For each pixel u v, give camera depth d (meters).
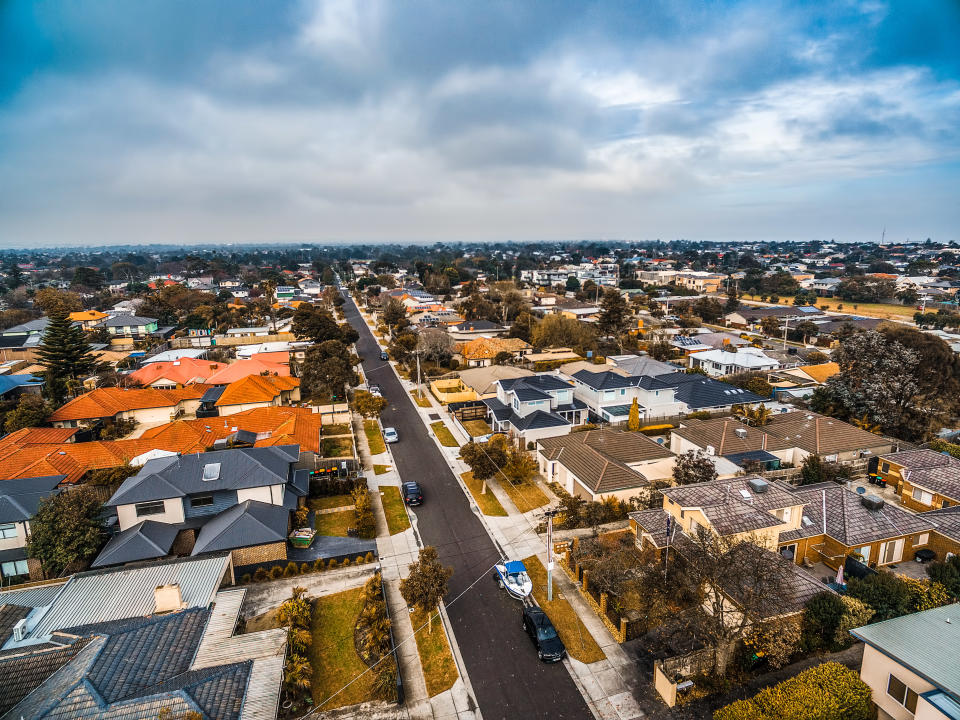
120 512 33.78
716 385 63.75
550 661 25.41
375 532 36.94
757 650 24.22
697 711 22.58
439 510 40.31
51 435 49.75
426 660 25.81
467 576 32.41
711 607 26.92
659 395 57.91
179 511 34.44
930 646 21.11
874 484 43.38
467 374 71.31
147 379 67.12
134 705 18.64
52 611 26.09
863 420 54.41
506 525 37.97
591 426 54.38
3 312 120.62
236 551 31.78
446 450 51.91
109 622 25.28
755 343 103.62
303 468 44.44
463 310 133.12
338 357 70.75
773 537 31.12
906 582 27.33
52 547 30.80
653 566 28.47
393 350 91.31
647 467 43.69
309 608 27.97
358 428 58.25
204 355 85.50
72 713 18.16
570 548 34.72
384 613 27.81
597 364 75.81
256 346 92.00
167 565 29.53
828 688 20.98
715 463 43.75
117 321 104.94
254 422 51.19
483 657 25.98
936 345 57.00
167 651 22.28
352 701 23.30
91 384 69.38
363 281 195.62
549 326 99.50
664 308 151.88
